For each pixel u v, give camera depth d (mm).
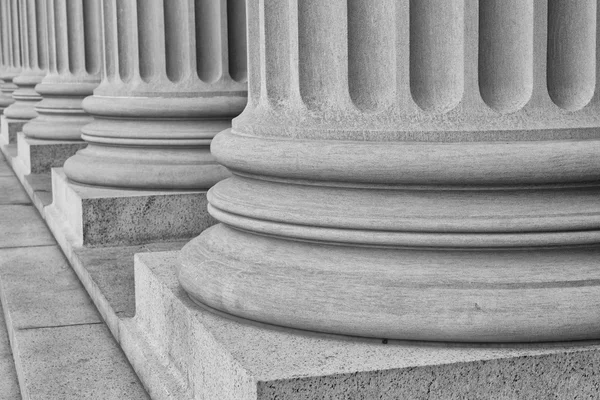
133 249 11984
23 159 20125
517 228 6180
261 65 7344
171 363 7695
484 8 6410
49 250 13367
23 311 10328
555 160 6133
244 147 7074
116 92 12961
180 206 12359
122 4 12961
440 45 6469
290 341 6355
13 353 9906
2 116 26719
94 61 18688
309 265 6617
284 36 7160
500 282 6156
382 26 6586
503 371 5867
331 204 6590
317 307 6355
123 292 9969
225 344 6281
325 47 6801
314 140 6691
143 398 7785
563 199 6328
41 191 16953
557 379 5953
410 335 6168
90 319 10016
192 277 7250
